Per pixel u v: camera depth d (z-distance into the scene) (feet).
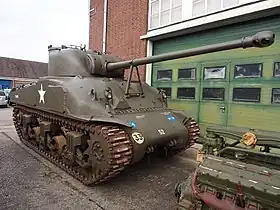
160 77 34.35
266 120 23.49
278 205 7.60
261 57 23.76
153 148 16.87
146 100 20.29
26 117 25.25
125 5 38.29
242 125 25.36
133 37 37.06
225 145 12.39
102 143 14.98
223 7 25.76
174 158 22.80
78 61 21.18
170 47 32.99
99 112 16.47
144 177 18.12
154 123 17.54
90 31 46.73
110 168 14.57
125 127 15.79
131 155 15.29
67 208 13.16
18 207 13.09
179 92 31.78
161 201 14.32
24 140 27.37
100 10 43.80
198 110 29.55
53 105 19.04
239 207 8.43
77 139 16.98
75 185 16.33
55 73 22.53
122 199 14.48
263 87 23.66
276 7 21.68
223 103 26.96
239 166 9.41
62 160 19.63
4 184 16.11
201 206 9.98
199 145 27.27
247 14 23.66
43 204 13.52
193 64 29.96
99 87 18.44
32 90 23.22
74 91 17.40
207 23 26.91
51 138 20.99
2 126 39.40
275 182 8.16
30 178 17.29
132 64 18.99
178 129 18.52
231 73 26.18
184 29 29.50
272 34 11.83
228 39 26.66
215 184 9.22
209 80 28.30
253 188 8.10
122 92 19.36
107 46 42.04
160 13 32.96
